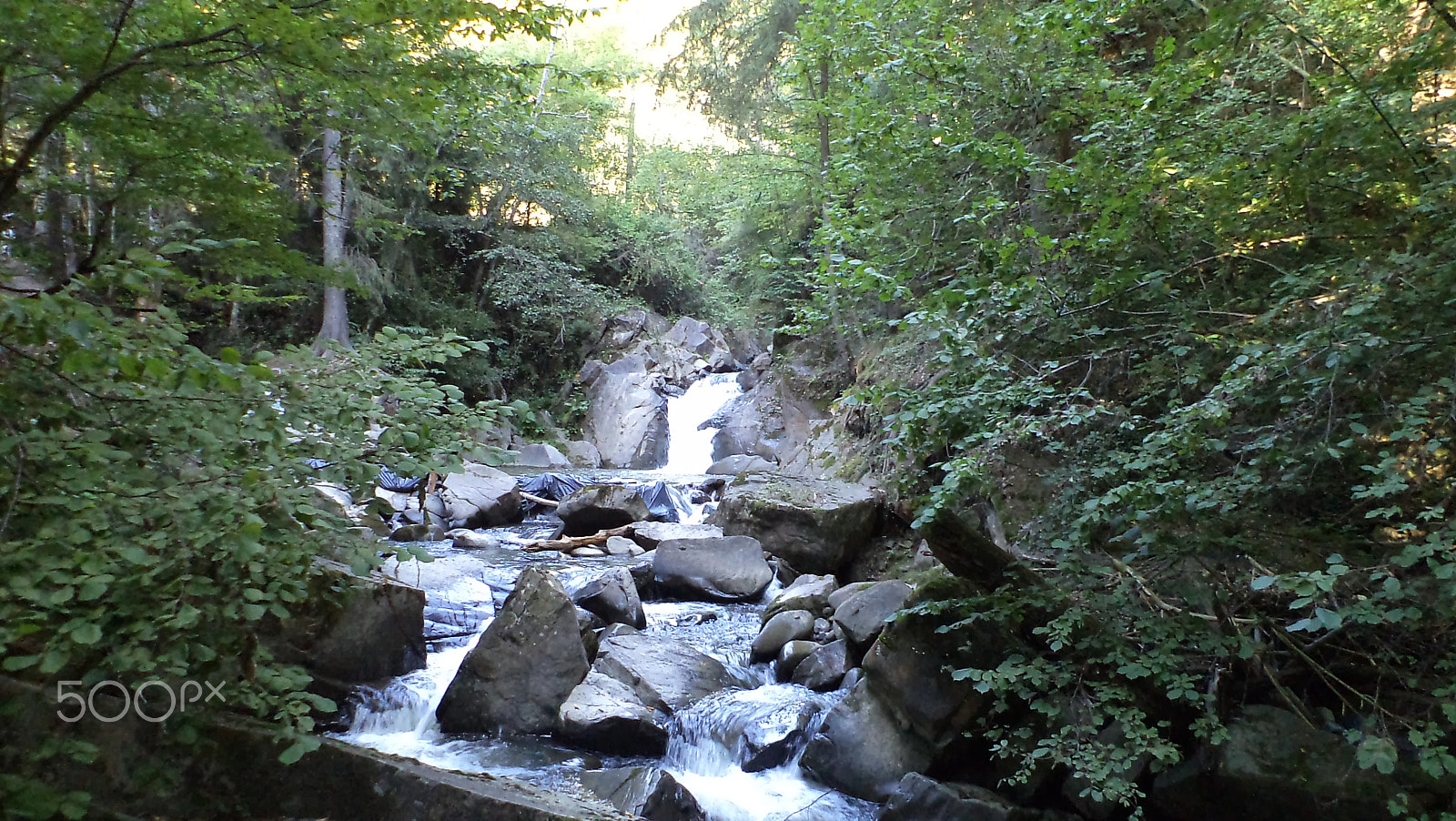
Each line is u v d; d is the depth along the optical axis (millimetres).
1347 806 3908
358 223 6391
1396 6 4691
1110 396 5625
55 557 2115
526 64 4441
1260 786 4109
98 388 2557
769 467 14367
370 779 3471
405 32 3807
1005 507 6168
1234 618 4219
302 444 2842
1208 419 3938
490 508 11422
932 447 5051
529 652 5832
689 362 21281
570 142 19891
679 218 25719
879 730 5188
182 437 2537
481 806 3471
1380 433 4031
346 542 2799
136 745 3016
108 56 3107
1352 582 3893
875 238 6633
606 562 9039
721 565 8242
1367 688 4309
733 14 15273
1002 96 6621
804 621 6770
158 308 2777
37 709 2791
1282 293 4832
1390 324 3754
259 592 2428
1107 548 4828
